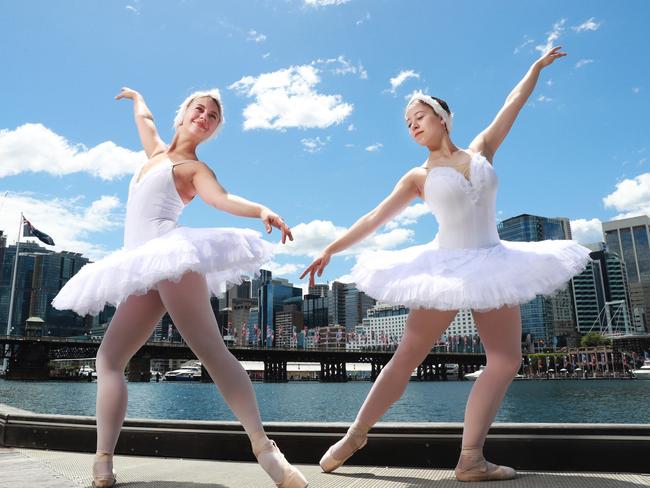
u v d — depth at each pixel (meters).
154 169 3.67
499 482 3.36
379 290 3.61
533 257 3.36
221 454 4.41
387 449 4.11
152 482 3.44
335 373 138.12
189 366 173.38
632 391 79.94
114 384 3.38
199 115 3.79
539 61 4.20
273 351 125.25
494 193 3.77
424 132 3.91
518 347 3.50
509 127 4.09
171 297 3.26
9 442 5.09
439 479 3.53
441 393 77.62
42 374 106.94
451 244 3.73
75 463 4.12
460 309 3.33
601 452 3.64
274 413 44.47
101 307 3.41
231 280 3.68
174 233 3.39
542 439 3.77
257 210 3.29
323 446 4.25
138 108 4.48
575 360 169.50
